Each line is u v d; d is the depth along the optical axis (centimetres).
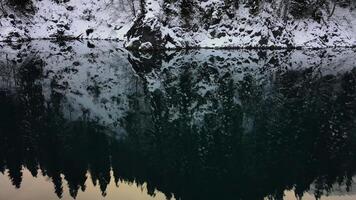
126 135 4231
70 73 7000
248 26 9838
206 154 3644
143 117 4788
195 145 3881
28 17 10644
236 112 4853
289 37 9962
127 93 5778
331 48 10050
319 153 3638
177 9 9656
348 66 7538
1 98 5612
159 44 9375
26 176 3178
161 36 9375
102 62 7894
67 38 10675
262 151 3694
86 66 7531
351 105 5091
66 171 3322
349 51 9581
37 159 3600
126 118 4756
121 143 4009
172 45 9475
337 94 5600
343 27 10512
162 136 4156
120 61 8000
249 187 2927
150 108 5112
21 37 10375
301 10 10194
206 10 9794
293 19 10181
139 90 5916
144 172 3262
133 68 7350
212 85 6112
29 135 4256
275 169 3284
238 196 2778
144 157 3609
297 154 3597
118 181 3067
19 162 3525
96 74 6919
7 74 6956
